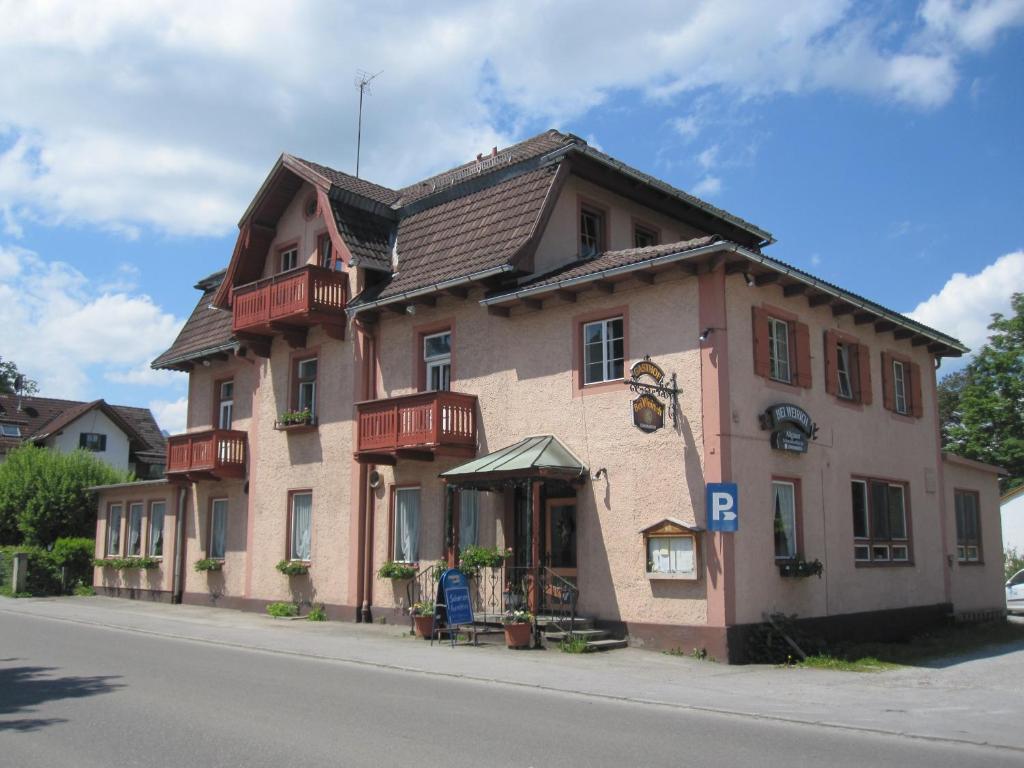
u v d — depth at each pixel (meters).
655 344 16.09
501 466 16.34
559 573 17.22
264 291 22.28
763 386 16.16
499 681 12.14
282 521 22.83
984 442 40.12
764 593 15.40
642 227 21.33
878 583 18.59
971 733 9.16
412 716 9.38
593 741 8.36
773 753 8.05
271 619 21.12
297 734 8.39
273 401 23.61
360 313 21.05
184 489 26.56
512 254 17.53
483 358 18.91
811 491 17.00
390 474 20.44
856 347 19.16
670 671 13.36
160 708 9.61
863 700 11.15
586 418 16.91
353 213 21.70
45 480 35.34
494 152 22.56
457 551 18.19
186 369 27.64
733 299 15.73
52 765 7.22
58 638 16.56
